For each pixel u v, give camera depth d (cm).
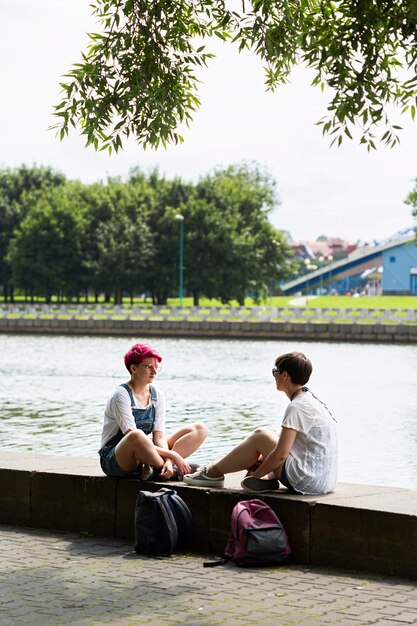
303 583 768
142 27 1082
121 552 885
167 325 7362
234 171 12112
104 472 962
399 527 791
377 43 1035
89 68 1083
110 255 9744
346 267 15825
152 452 927
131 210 10269
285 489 891
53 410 2852
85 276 10019
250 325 7119
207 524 895
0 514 1031
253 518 838
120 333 7494
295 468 867
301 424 866
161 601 712
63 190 11000
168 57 1102
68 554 874
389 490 895
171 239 9762
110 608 692
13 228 11288
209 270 9712
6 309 7881
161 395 971
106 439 961
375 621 661
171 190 10444
